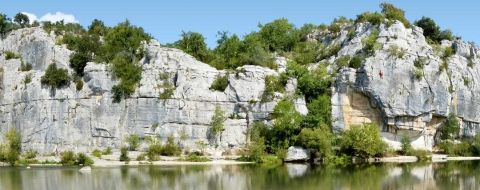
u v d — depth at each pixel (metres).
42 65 111.50
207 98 102.44
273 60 114.62
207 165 87.25
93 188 58.41
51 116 104.56
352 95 104.25
